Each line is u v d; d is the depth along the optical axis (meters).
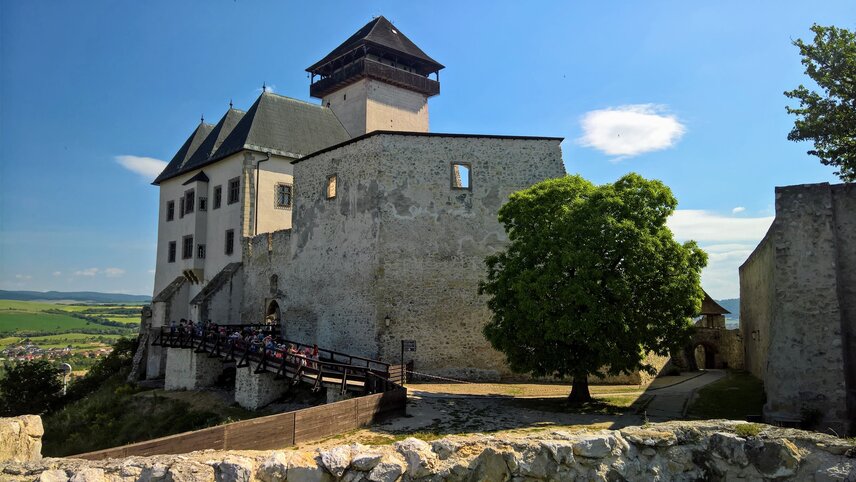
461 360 22.12
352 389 17.41
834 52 16.19
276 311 29.08
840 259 12.52
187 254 35.22
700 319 33.75
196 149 39.16
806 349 12.23
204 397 22.95
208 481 6.95
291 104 34.94
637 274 15.08
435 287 22.58
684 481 7.71
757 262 22.59
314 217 26.27
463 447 7.77
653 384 21.45
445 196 23.12
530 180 23.34
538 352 15.90
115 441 21.95
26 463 7.07
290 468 7.25
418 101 40.47
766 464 7.46
